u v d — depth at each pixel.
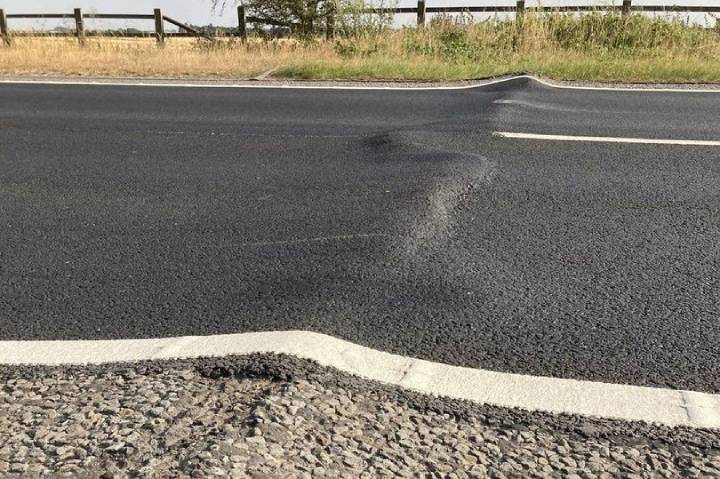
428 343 2.29
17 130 6.13
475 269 2.92
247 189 4.18
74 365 2.15
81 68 10.87
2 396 1.94
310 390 1.92
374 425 1.78
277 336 2.28
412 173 4.35
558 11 13.18
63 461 1.62
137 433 1.72
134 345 2.30
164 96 8.12
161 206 3.92
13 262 3.14
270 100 7.70
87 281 2.90
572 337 2.34
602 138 5.39
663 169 4.49
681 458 1.69
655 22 12.68
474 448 1.71
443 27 13.35
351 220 3.53
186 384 1.97
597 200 3.87
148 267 3.04
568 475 1.62
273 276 2.87
